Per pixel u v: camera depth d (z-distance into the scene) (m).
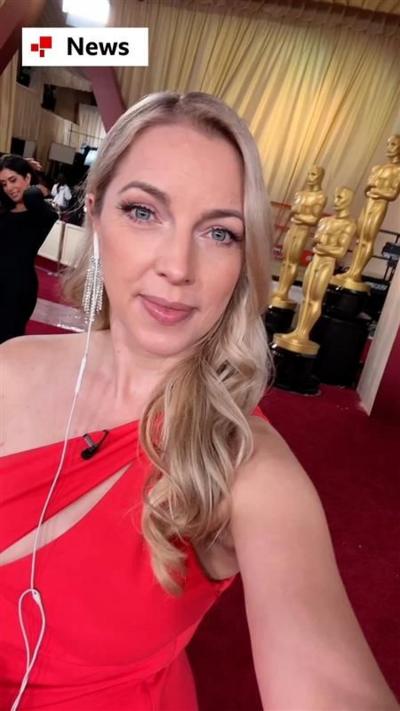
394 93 6.09
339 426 3.24
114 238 0.59
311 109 6.18
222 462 0.58
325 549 0.53
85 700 0.61
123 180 0.58
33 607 0.60
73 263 0.78
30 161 2.40
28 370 0.76
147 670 0.62
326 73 6.02
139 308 0.59
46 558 0.59
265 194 0.58
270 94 6.12
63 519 0.62
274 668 0.46
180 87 5.89
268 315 4.27
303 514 0.55
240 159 0.57
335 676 0.44
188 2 5.65
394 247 5.97
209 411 0.61
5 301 2.28
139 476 0.61
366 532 2.11
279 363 3.69
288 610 0.47
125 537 0.59
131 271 0.58
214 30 5.77
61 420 0.72
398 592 1.78
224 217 0.57
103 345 0.76
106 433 0.63
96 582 0.58
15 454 0.63
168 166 0.56
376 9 5.50
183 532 0.57
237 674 1.35
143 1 5.68
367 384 3.84
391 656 1.50
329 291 4.24
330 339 4.12
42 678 0.61
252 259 0.60
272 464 0.59
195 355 0.65
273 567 0.51
